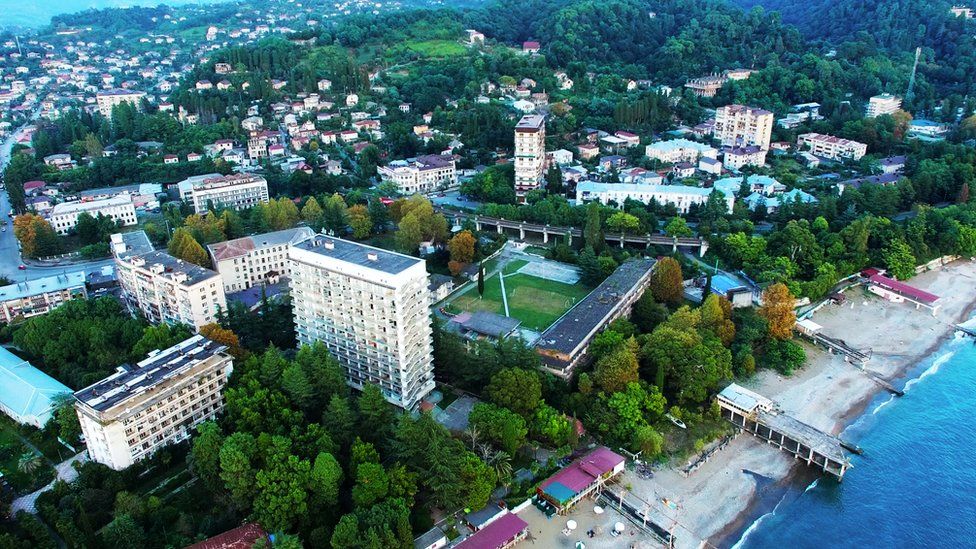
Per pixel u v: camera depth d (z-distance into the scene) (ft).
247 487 574.56
